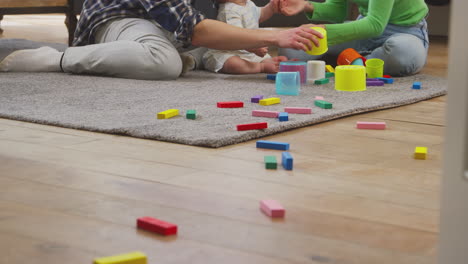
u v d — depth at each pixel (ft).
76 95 5.47
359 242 2.31
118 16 7.08
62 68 6.84
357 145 3.96
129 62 6.43
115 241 2.30
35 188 2.94
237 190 2.96
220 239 2.33
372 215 2.62
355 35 6.98
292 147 3.88
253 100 5.34
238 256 2.17
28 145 3.81
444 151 1.68
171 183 3.06
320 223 2.52
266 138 4.13
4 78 6.35
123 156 3.59
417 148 3.72
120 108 4.93
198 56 7.71
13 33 12.97
